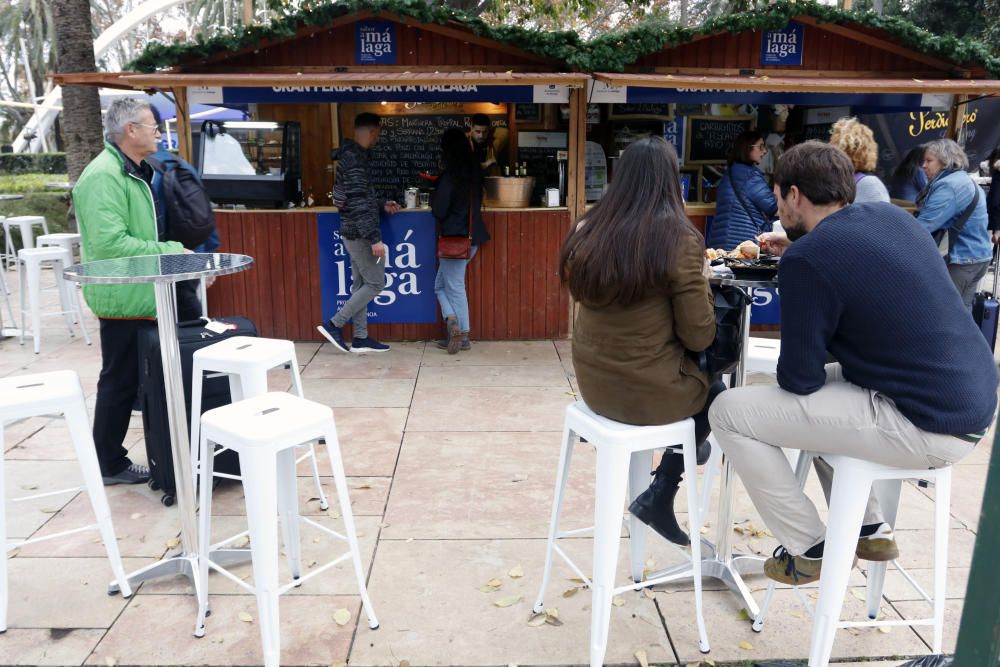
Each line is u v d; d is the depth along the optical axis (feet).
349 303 19.48
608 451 7.72
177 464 9.60
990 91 17.84
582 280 7.61
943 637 8.64
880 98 20.25
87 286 11.56
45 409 8.70
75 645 8.46
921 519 11.39
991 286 25.44
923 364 6.63
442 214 19.07
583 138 19.85
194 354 10.36
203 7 81.87
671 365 7.78
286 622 8.87
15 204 39.78
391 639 8.57
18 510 11.56
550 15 39.32
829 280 6.71
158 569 9.70
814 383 7.00
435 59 19.12
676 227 7.36
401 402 16.33
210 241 18.89
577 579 9.75
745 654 8.36
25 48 91.09
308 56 19.13
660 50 19.31
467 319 20.06
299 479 12.70
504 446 14.02
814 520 7.57
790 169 7.41
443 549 10.48
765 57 19.79
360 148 18.39
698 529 8.21
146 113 11.14
